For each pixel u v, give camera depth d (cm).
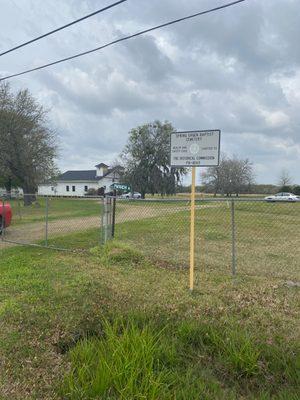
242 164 8288
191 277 608
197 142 599
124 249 872
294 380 357
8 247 1042
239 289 623
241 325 458
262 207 1789
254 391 353
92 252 914
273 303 552
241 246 1085
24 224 1628
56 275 698
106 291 593
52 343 426
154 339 400
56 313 498
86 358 376
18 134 3438
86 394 320
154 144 6544
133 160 6638
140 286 632
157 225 1508
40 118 3606
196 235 1283
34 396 330
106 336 418
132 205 2116
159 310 498
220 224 1577
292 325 470
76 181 8519
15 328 459
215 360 390
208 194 8356
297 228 1473
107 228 1058
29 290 605
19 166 3484
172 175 6594
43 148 3569
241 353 380
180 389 331
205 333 430
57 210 2466
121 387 323
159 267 782
